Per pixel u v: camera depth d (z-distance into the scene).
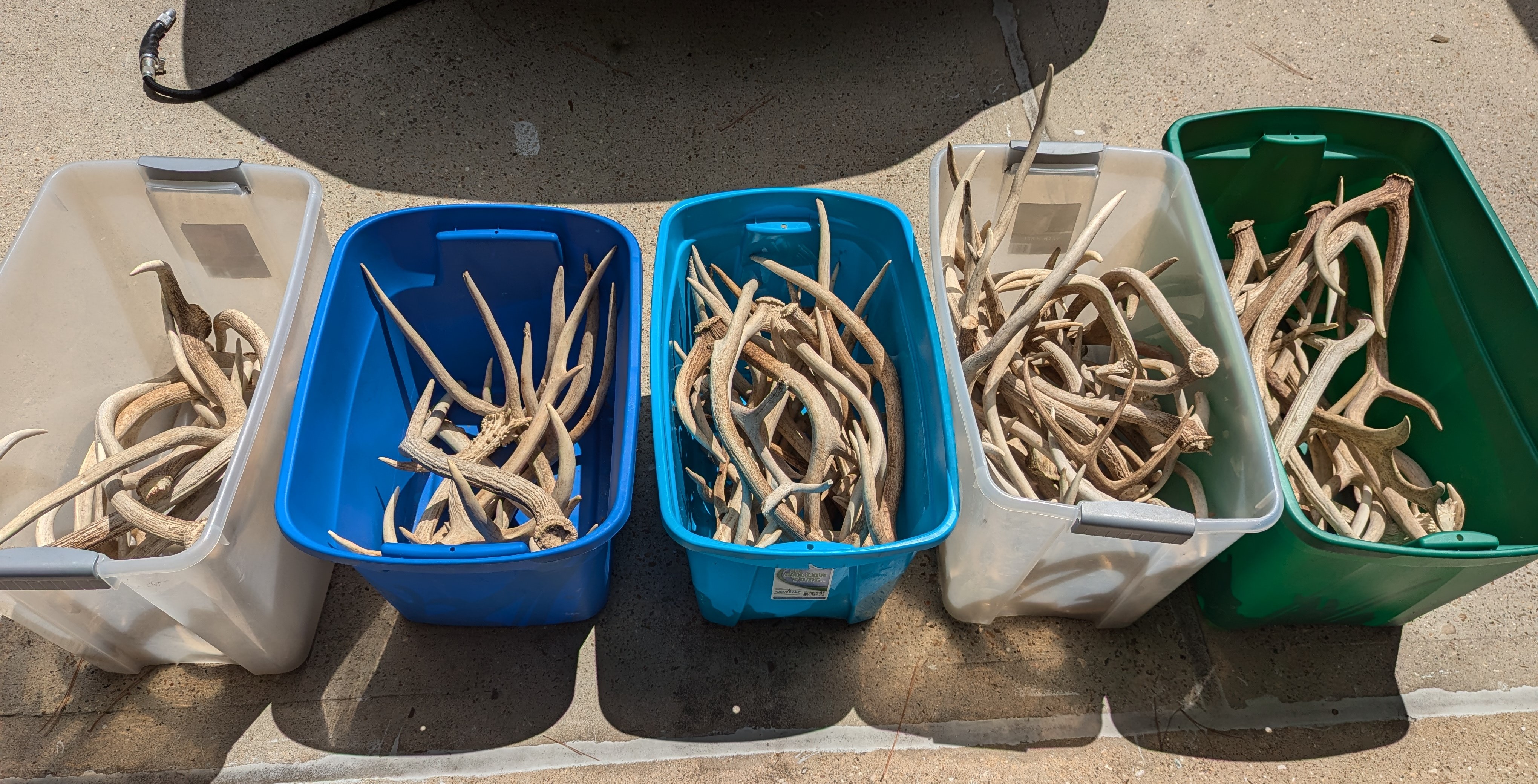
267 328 1.78
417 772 1.40
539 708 1.46
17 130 2.13
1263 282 1.76
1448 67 2.49
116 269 1.62
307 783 1.38
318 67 2.32
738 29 2.50
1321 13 2.62
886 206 1.60
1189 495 1.59
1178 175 1.63
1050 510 1.19
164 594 1.17
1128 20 2.57
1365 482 1.63
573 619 1.53
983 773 1.44
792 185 2.19
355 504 1.50
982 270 1.45
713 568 1.31
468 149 2.20
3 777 1.37
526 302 1.73
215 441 1.45
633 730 1.45
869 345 1.53
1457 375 1.66
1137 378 1.58
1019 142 1.63
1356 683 1.56
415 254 1.60
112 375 1.62
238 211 1.59
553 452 1.62
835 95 2.37
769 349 1.61
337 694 1.46
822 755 1.44
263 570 1.30
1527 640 1.61
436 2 2.48
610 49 2.43
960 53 2.47
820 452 1.39
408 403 1.72
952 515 1.25
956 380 1.35
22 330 1.42
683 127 2.29
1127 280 1.57
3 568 1.06
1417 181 1.75
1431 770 1.47
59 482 1.50
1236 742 1.49
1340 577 1.38
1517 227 2.16
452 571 1.20
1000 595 1.46
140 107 2.20
